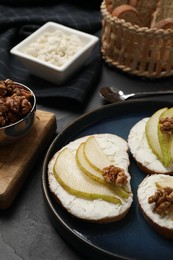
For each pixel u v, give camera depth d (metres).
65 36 0.63
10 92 0.51
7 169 0.48
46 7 0.74
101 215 0.43
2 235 0.45
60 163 0.47
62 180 0.45
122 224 0.44
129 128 0.53
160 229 0.43
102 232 0.43
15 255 0.43
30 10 0.73
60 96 0.58
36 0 0.73
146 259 0.41
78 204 0.44
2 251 0.44
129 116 0.55
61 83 0.60
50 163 0.48
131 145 0.50
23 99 0.49
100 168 0.46
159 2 0.63
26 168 0.49
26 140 0.51
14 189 0.47
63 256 0.43
